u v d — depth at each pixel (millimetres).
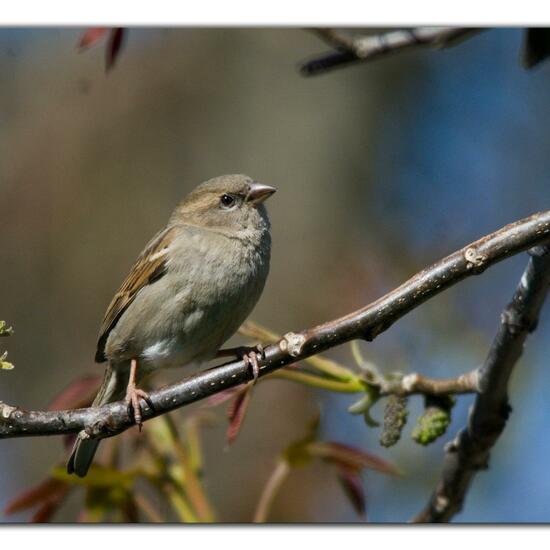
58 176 14664
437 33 6125
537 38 5945
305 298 13594
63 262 14469
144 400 5383
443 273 4961
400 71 14500
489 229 12859
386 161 14172
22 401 14062
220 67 15258
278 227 14305
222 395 5668
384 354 10617
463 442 5832
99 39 5922
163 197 14727
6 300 14266
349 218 13961
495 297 10977
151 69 15172
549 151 12945
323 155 14656
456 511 6000
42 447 13016
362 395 6492
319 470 10938
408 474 9398
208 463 12312
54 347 14188
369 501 9414
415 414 9391
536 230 4867
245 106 15094
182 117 15047
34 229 14500
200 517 6062
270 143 14828
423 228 13250
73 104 14883
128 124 14922
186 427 6371
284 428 12305
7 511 6105
